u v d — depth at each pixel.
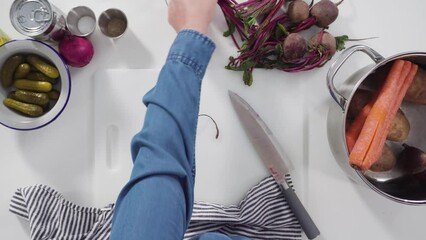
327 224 0.71
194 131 0.45
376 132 0.58
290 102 0.70
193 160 0.47
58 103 0.63
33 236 0.67
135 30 0.71
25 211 0.69
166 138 0.42
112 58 0.71
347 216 0.71
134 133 0.71
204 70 0.46
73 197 0.71
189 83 0.44
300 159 0.71
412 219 0.72
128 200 0.41
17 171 0.71
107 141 0.71
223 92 0.70
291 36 0.63
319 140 0.71
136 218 0.39
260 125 0.67
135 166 0.42
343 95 0.61
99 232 0.67
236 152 0.71
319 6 0.64
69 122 0.71
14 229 0.71
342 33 0.71
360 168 0.58
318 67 0.69
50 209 0.68
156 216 0.39
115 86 0.71
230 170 0.71
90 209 0.69
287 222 0.68
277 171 0.67
